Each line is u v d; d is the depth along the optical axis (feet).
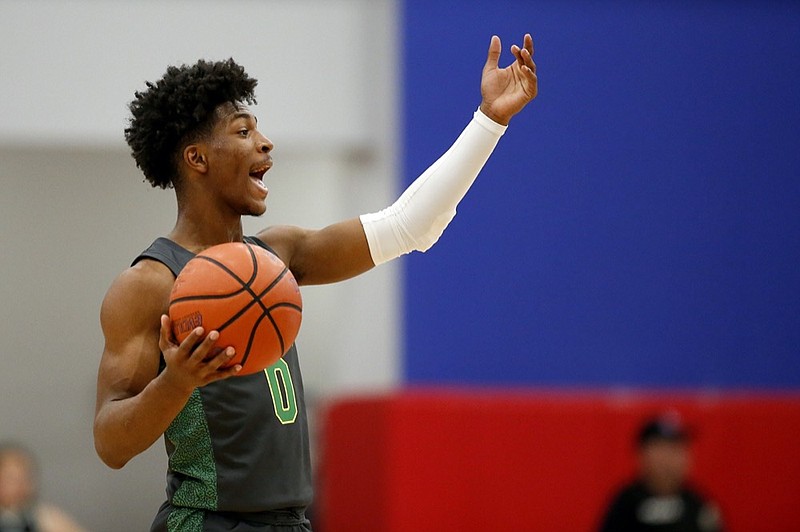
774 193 79.10
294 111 73.46
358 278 77.05
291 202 79.10
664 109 78.02
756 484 67.15
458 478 63.72
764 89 79.46
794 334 78.79
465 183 28.68
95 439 23.77
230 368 22.26
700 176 78.18
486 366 74.38
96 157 81.10
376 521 63.00
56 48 70.69
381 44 74.74
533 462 64.64
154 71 71.67
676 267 77.51
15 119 70.08
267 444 25.41
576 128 76.69
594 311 76.07
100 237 81.30
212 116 26.09
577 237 76.23
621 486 65.26
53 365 81.20
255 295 22.72
